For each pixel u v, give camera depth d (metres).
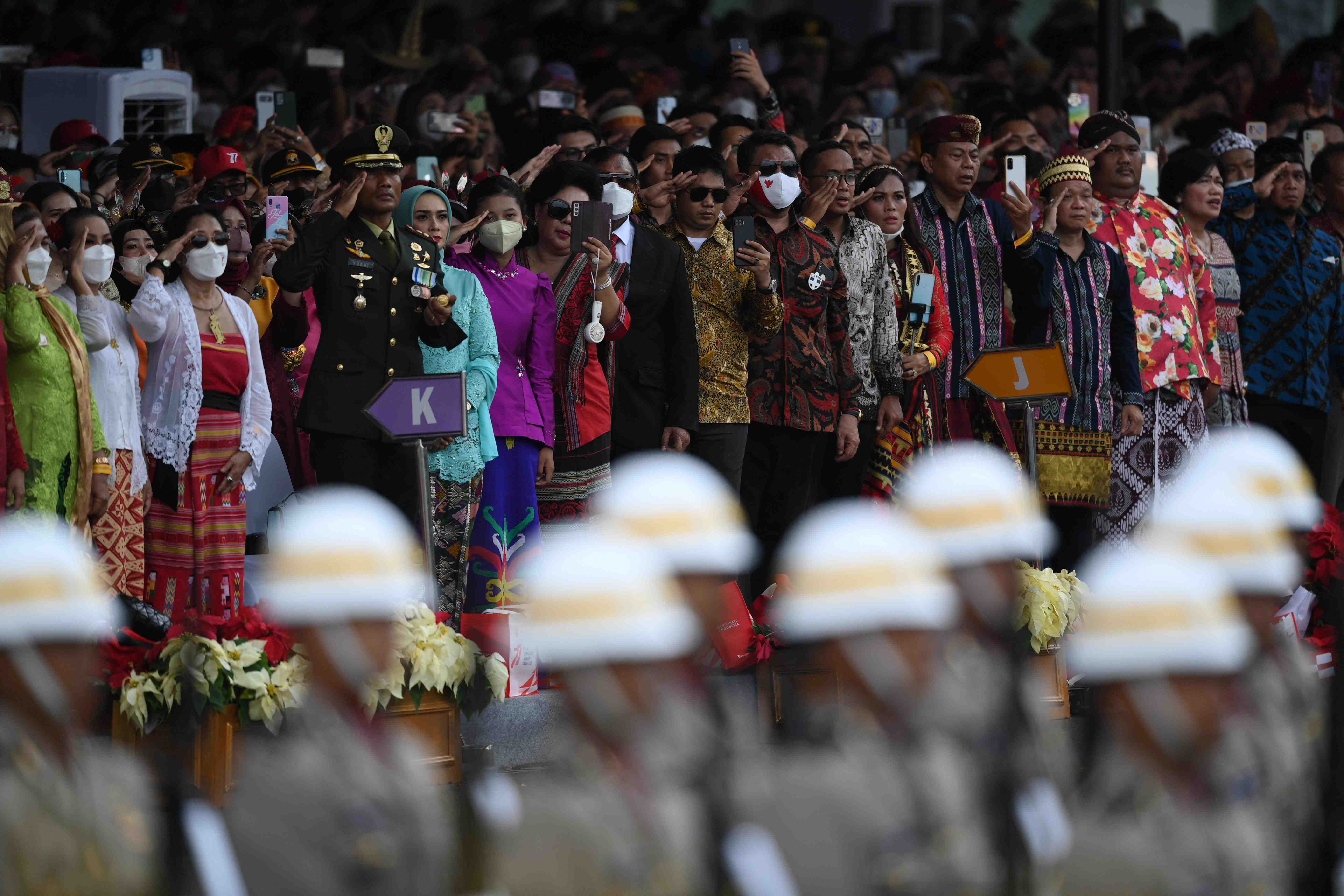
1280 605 15.15
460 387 24.14
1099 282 33.59
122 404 27.02
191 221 27.36
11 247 25.36
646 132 35.62
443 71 48.00
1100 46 41.88
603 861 10.40
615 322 28.77
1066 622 25.98
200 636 20.72
